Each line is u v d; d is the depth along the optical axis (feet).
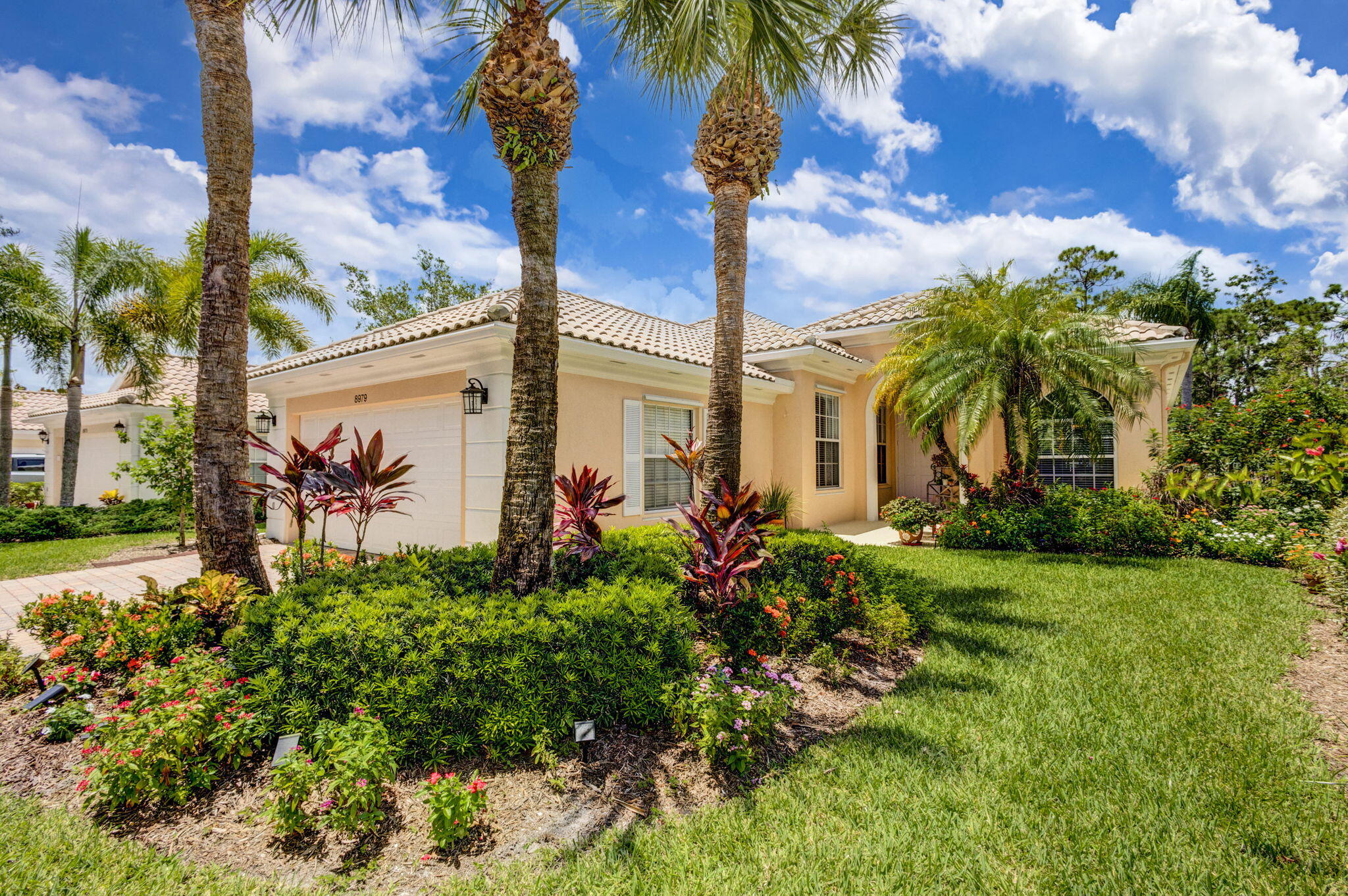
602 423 31.24
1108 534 32.86
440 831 8.76
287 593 15.05
